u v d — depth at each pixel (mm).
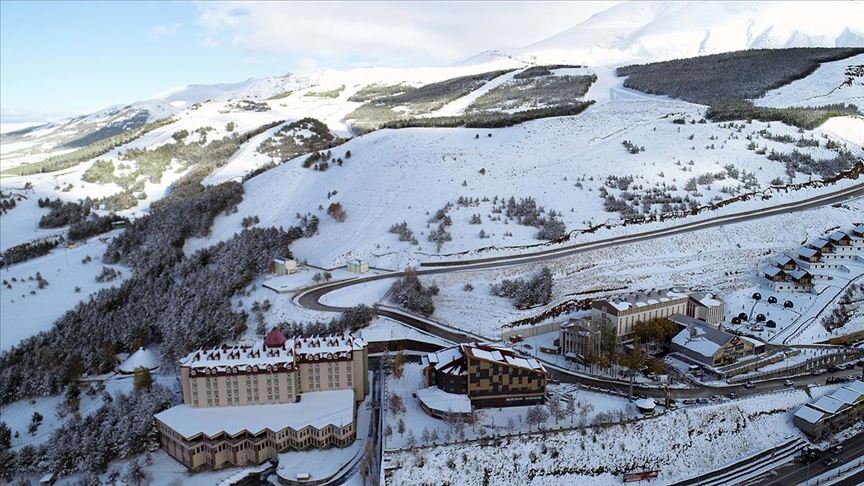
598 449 122625
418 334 169500
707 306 175375
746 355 156750
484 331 171875
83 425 135875
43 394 158000
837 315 175875
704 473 123250
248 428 127750
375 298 190000
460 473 116312
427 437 120500
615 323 163125
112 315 187625
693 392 140375
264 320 179125
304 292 194125
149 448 131125
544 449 120938
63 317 191000
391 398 135875
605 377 147250
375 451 125312
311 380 144000
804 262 198625
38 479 126688
